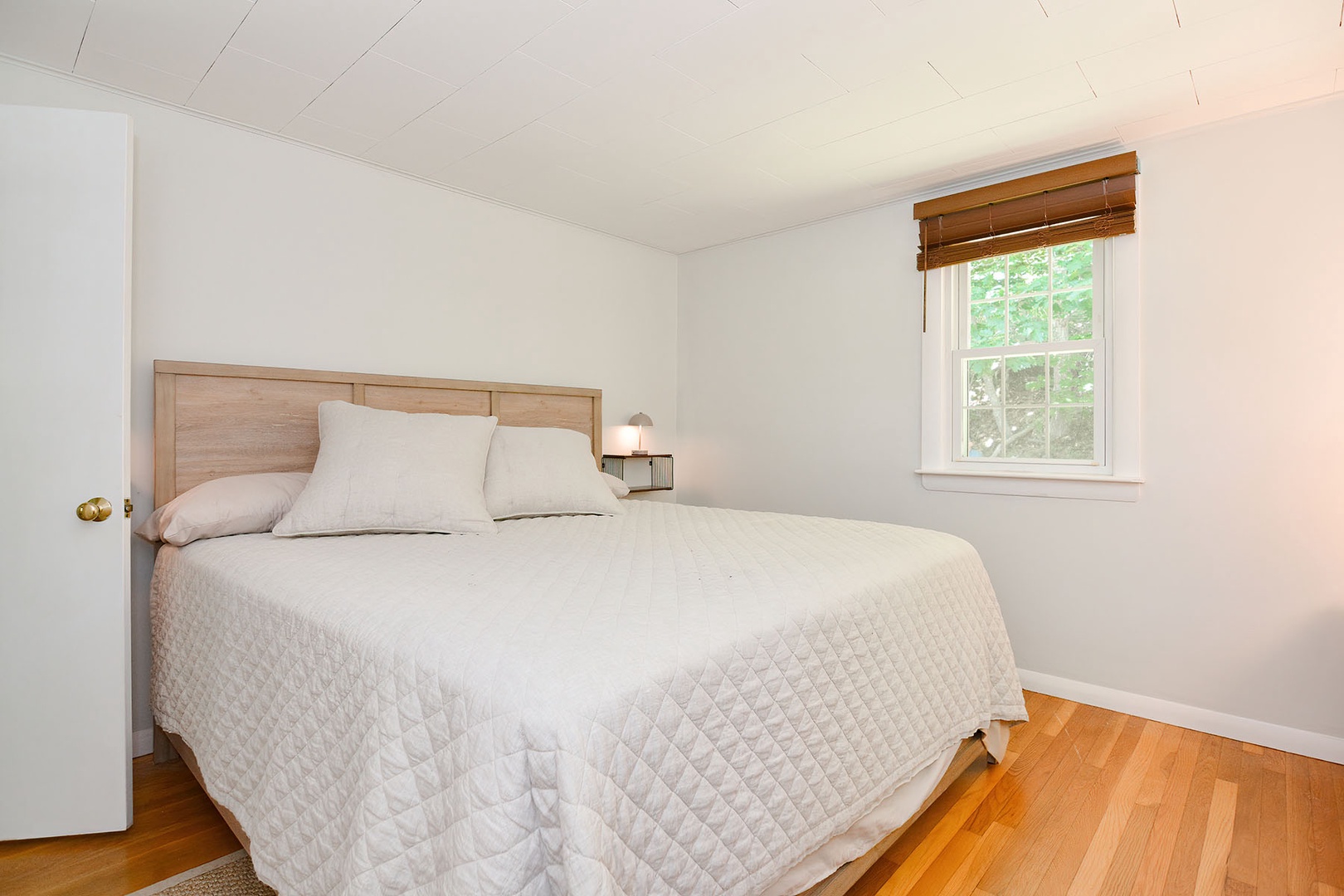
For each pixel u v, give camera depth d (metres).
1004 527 3.01
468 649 1.09
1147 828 1.85
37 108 1.75
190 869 1.64
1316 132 2.30
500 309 3.40
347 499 2.19
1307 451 2.32
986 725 2.00
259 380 2.55
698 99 2.32
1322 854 1.73
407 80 2.21
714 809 1.12
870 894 1.57
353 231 2.87
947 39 1.96
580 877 0.84
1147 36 1.93
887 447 3.39
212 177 2.49
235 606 1.64
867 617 1.58
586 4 1.80
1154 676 2.63
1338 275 2.26
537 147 2.72
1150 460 2.63
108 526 1.80
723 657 1.19
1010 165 2.91
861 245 3.49
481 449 2.61
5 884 1.58
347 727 1.18
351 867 0.99
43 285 1.74
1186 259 2.55
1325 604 2.29
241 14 1.86
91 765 1.78
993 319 3.11
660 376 4.25
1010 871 1.66
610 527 2.48
